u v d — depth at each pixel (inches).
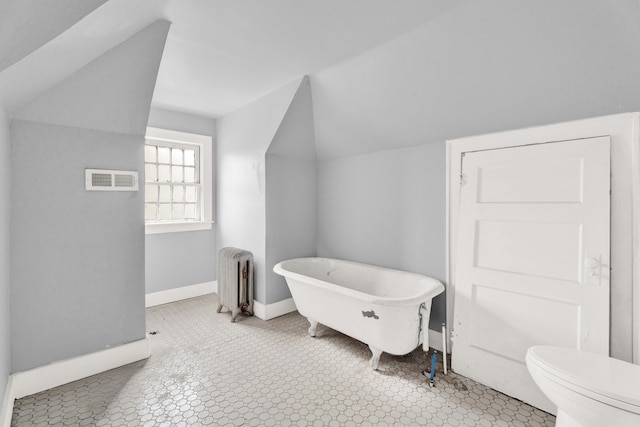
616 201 60.8
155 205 132.6
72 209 74.6
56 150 72.1
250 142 121.6
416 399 69.0
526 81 66.1
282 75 95.1
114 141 80.4
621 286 60.1
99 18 50.1
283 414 63.6
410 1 59.1
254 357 87.0
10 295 67.2
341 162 123.4
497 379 73.0
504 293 73.5
